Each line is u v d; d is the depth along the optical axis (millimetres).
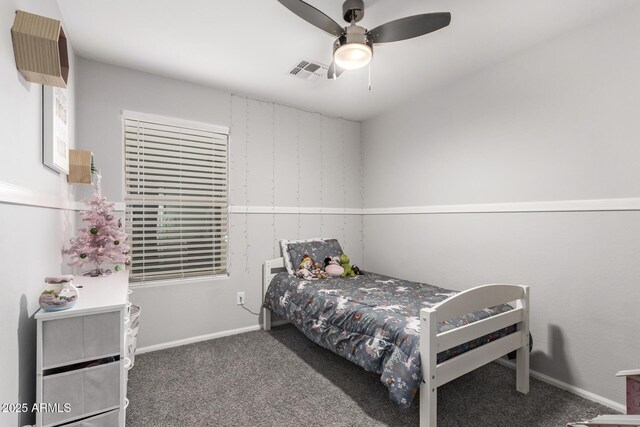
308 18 1706
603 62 1995
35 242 1380
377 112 3758
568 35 2150
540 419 1825
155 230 2783
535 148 2330
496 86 2580
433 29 1781
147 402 1971
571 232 2143
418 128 3305
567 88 2156
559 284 2199
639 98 1856
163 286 2797
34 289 1359
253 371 2377
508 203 2494
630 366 1887
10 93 1127
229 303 3129
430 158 3170
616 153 1943
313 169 3721
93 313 1294
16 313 1157
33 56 1197
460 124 2869
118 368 1339
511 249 2482
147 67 2646
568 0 1818
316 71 2709
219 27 2090
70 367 1358
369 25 2078
